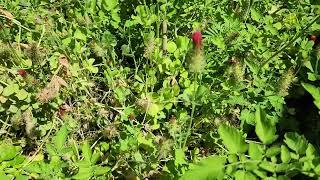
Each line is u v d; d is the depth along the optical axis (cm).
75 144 36
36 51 37
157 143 35
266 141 22
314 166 22
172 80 40
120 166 35
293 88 41
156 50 40
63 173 32
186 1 43
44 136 39
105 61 41
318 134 39
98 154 29
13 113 39
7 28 40
